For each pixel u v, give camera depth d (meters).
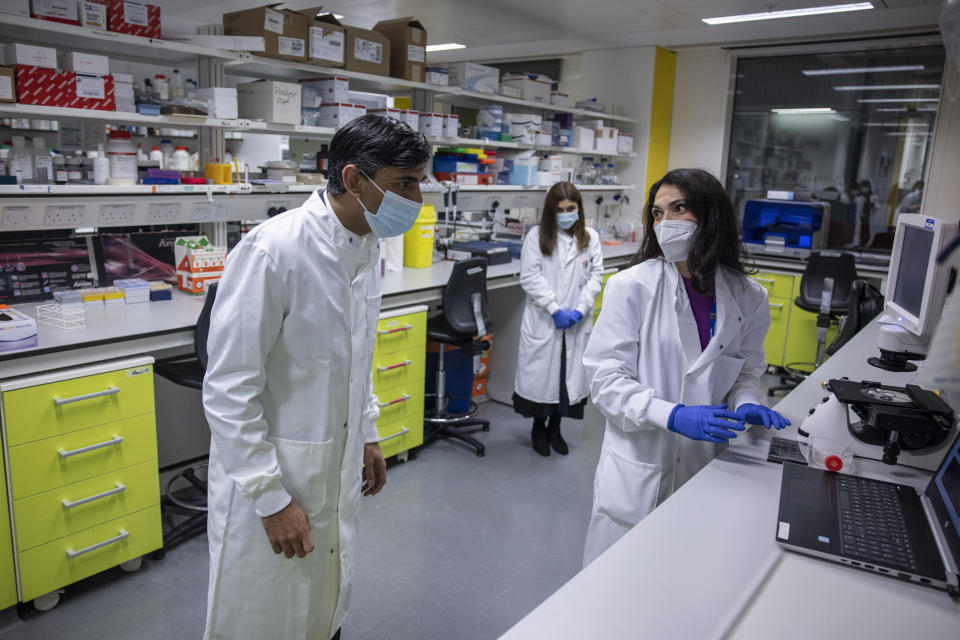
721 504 1.17
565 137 4.83
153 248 2.74
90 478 1.99
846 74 5.05
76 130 2.68
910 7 4.10
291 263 1.15
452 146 4.33
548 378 3.25
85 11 2.29
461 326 3.12
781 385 4.50
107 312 2.33
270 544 1.23
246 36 2.71
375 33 3.28
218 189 2.71
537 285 3.21
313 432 1.23
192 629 1.94
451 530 2.57
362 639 1.95
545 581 2.27
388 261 3.39
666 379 1.48
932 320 1.53
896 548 1.01
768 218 4.90
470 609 2.10
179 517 2.54
